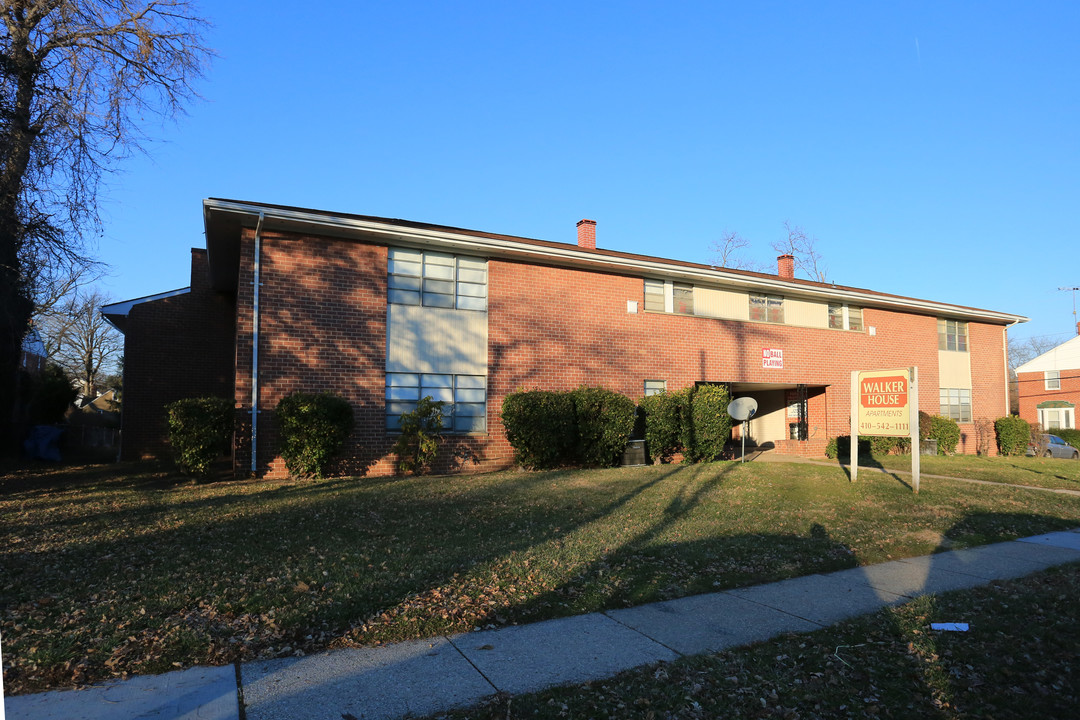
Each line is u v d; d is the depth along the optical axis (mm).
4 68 13648
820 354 23078
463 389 16578
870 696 4250
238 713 3896
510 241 16750
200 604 5738
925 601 6258
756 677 4508
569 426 16547
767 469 16203
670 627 5527
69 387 27312
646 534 8789
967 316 26891
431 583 6410
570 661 4766
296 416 13773
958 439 24078
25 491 12383
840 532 9289
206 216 14055
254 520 9234
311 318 14828
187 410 13406
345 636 5148
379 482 13555
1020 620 5773
